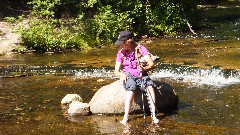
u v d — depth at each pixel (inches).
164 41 579.8
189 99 303.7
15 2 706.2
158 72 395.2
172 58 452.4
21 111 293.0
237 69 377.4
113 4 674.2
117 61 267.0
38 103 312.8
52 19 617.9
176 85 348.2
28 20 644.1
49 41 560.1
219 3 1109.7
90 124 258.4
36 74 426.3
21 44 565.0
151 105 261.4
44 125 259.8
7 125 262.2
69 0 682.8
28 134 243.8
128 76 264.1
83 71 423.8
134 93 264.4
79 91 344.5
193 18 727.7
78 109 278.4
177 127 244.8
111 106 277.1
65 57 514.3
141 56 264.7
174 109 282.7
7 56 533.6
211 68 387.9
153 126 248.1
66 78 400.8
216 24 719.7
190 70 387.5
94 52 541.0
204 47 508.7
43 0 668.1
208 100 298.7
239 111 270.7
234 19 775.7
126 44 263.0
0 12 653.9
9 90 359.9
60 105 305.7
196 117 262.4
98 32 601.3
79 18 621.9
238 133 231.1
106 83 370.3
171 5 671.8
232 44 516.7
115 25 611.5
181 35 624.7
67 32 599.5
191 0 700.7
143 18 653.3
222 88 331.0
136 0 656.4
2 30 597.9
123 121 256.7
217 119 256.7
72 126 255.6
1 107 304.7
